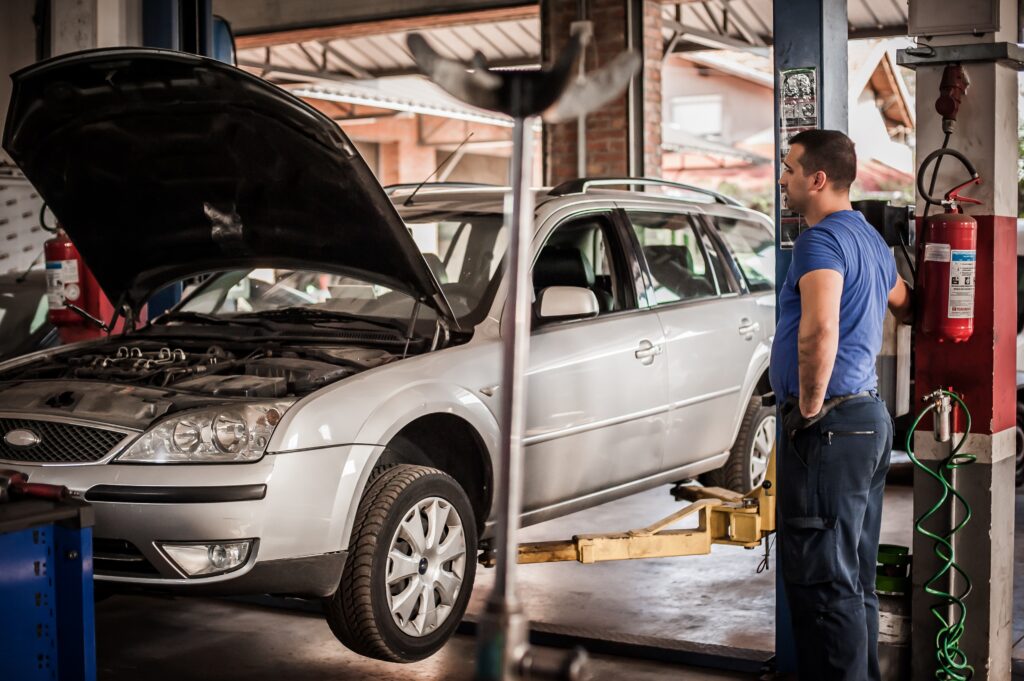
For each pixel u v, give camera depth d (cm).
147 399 399
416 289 439
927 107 378
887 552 406
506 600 154
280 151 415
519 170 154
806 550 342
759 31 1428
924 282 372
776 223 408
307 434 383
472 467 458
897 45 1548
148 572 377
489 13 1174
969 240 365
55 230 646
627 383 507
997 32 365
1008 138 380
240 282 532
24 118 432
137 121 430
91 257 505
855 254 339
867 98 1612
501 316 468
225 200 454
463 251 496
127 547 379
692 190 636
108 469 378
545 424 466
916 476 389
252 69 1619
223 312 523
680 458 549
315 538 380
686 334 550
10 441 392
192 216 470
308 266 468
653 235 573
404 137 2427
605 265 530
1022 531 658
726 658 421
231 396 402
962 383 379
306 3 1240
